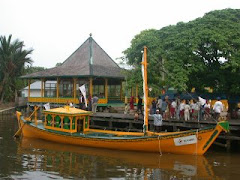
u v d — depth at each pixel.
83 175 12.82
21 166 14.23
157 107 23.28
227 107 23.70
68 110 20.09
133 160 15.37
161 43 22.92
